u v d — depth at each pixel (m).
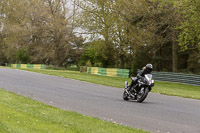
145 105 17.70
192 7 38.66
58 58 80.12
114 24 55.88
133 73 55.00
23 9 84.19
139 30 49.28
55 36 77.31
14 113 11.74
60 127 10.06
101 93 22.98
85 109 15.52
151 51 56.56
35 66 77.38
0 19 105.81
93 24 59.31
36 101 16.81
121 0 51.59
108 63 68.25
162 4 42.56
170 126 12.24
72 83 30.00
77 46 81.12
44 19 79.38
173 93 26.14
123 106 16.89
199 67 56.69
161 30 49.34
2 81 27.55
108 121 12.52
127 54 58.62
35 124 10.15
